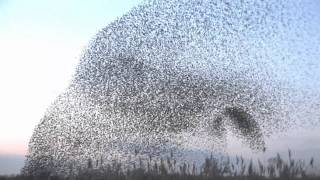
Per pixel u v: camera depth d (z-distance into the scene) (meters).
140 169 12.82
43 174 15.56
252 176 11.49
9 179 15.35
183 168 12.23
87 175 13.70
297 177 11.23
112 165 13.41
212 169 11.84
